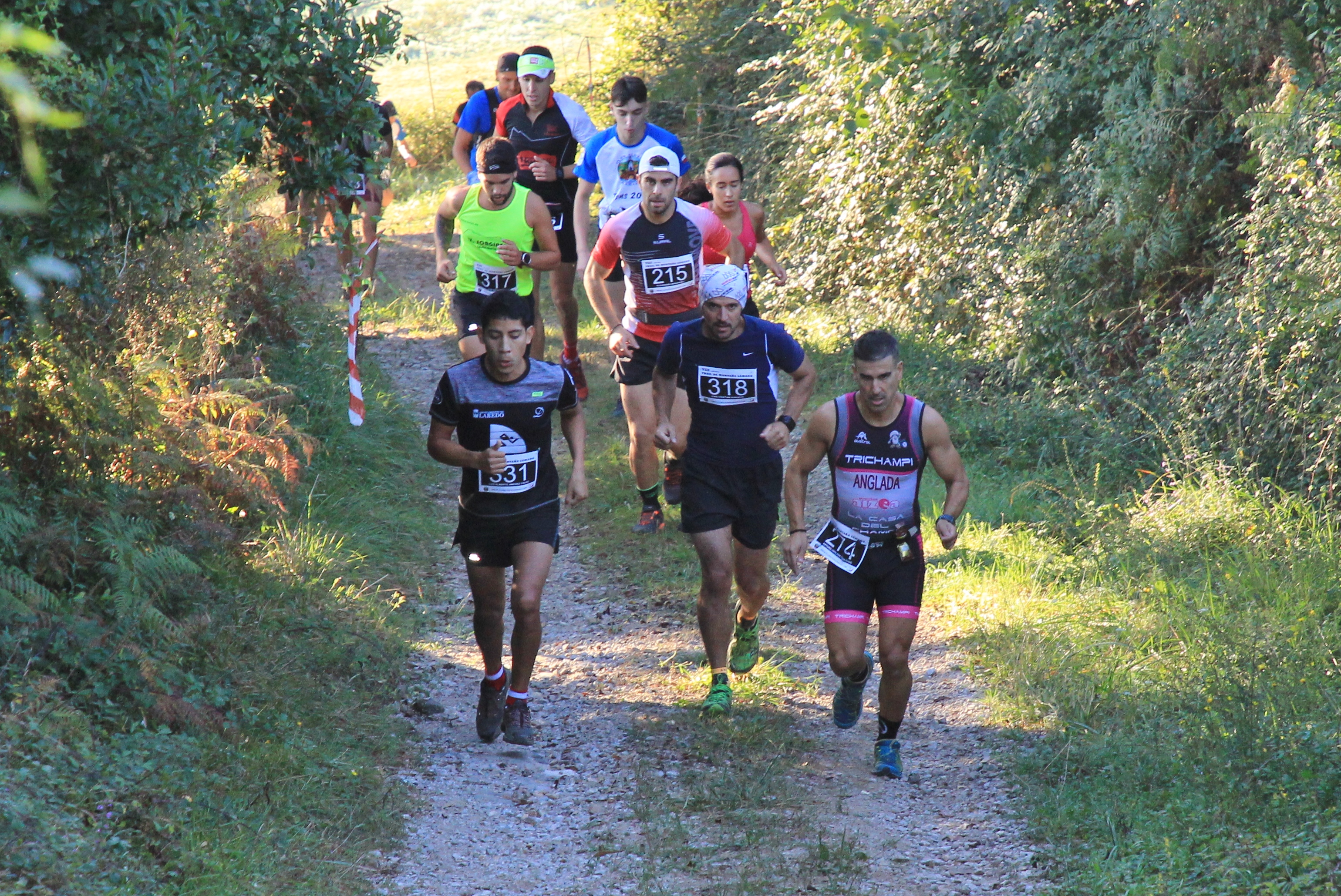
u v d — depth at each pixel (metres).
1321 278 15.86
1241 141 19.34
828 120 29.48
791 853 10.02
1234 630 13.18
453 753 12.11
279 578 15.04
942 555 16.88
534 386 11.48
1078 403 21.22
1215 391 18.05
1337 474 16.23
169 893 8.58
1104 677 12.80
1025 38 23.00
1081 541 17.20
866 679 11.65
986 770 11.48
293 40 11.77
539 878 9.77
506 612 15.87
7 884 7.77
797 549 11.39
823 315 29.19
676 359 12.50
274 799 10.36
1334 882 8.27
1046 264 22.53
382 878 9.67
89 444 13.49
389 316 30.33
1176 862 9.04
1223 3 18.78
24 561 11.91
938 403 23.30
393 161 51.69
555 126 22.55
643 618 15.70
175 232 12.80
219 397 16.31
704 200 19.25
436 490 20.89
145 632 11.94
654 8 44.28
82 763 9.60
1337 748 10.23
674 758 11.88
